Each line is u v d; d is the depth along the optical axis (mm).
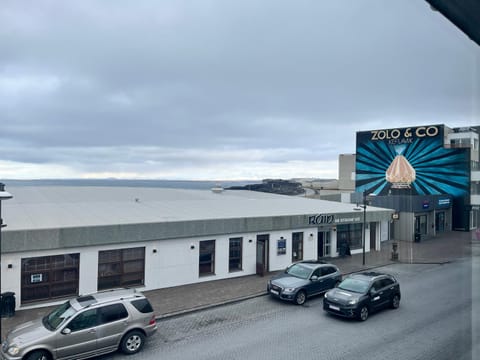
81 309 9516
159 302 14352
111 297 10211
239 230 18297
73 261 14328
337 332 11039
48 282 13828
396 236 27594
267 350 9820
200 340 10742
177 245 16594
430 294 13492
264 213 20734
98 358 9625
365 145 31656
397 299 13180
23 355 8656
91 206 20469
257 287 16578
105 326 9562
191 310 13562
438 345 7914
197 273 17156
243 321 12445
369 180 32125
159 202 23906
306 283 14789
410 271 18812
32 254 13477
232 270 18469
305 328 11609
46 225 14266
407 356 7980
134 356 9727
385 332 10531
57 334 9008
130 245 15445
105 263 14984
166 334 11297
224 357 9484
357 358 8781
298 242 21188
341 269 20391
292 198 31859
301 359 9133
